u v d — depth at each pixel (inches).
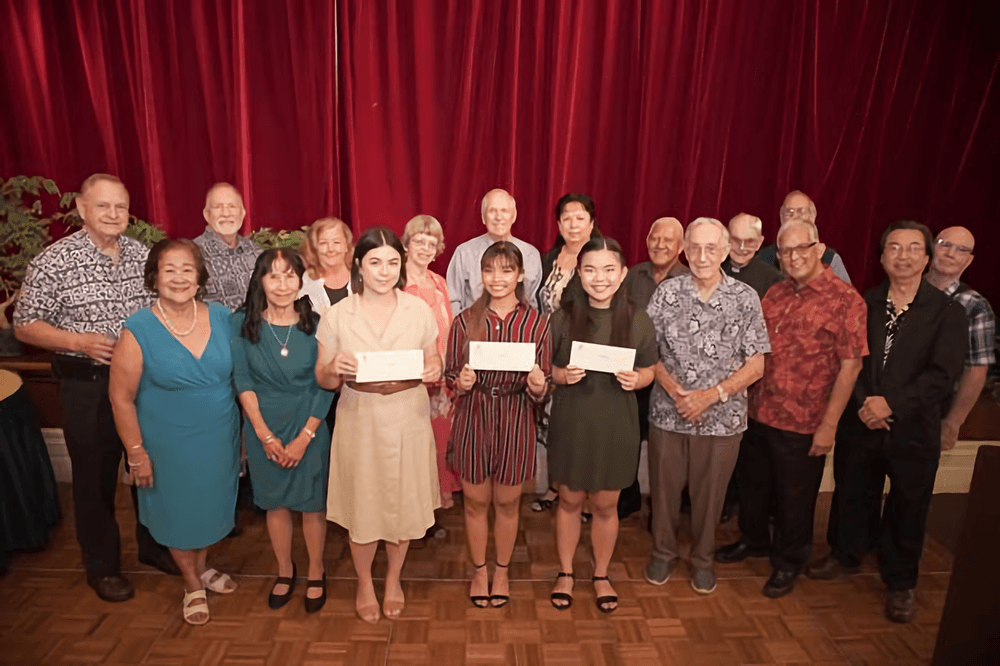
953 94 146.0
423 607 97.3
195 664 84.3
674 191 144.9
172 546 88.7
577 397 91.2
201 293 88.9
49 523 112.9
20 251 132.4
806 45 139.8
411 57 135.4
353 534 87.9
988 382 138.2
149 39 129.9
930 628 95.7
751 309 93.3
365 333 85.6
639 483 133.4
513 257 85.0
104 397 92.5
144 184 136.7
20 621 92.1
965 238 97.7
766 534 111.8
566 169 142.0
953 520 127.6
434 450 92.9
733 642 91.2
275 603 96.1
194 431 85.9
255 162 137.2
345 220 142.0
